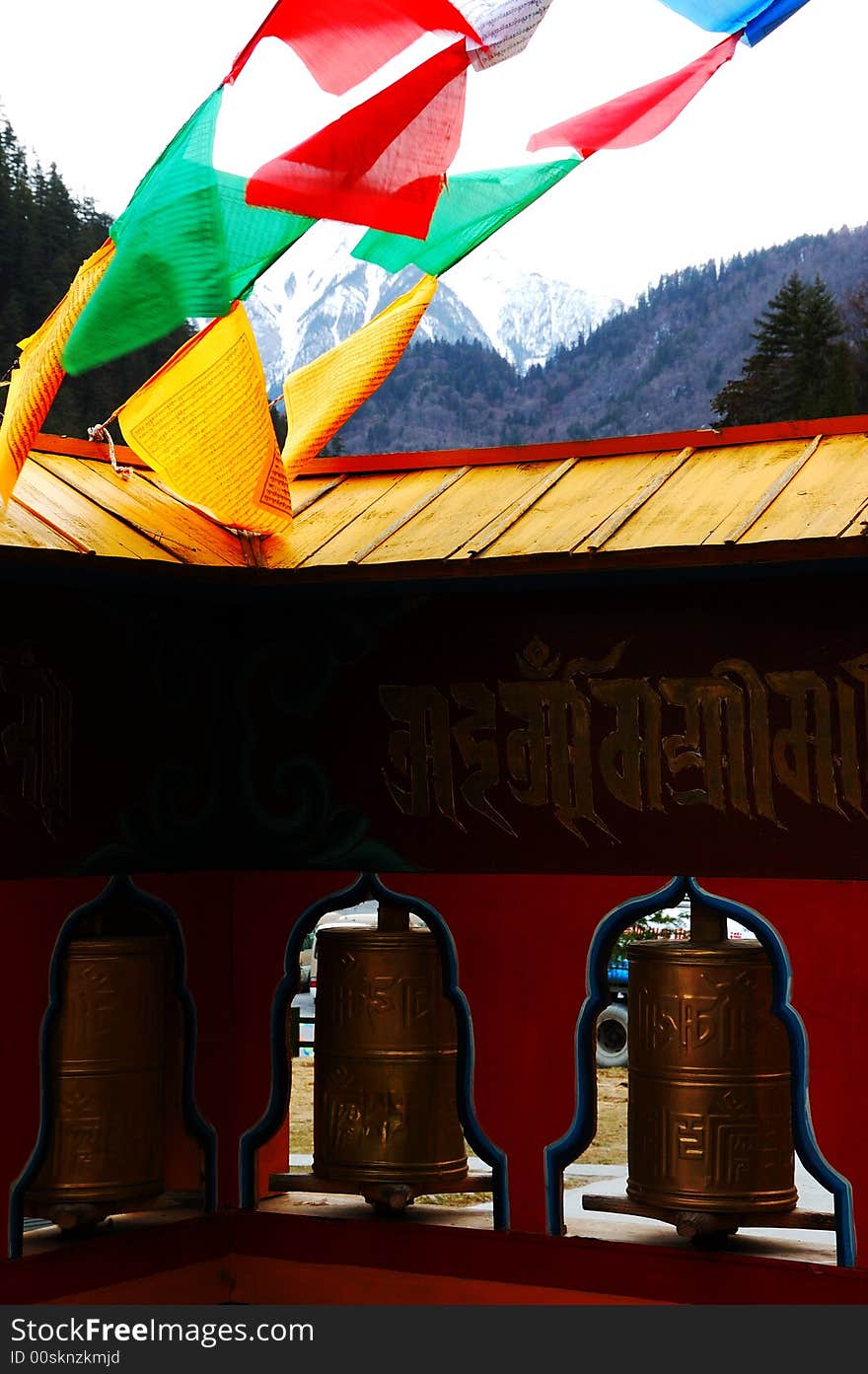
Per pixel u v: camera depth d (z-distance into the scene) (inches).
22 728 307.4
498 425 5182.1
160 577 312.0
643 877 308.8
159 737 334.3
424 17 259.4
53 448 347.6
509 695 320.2
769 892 297.6
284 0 254.2
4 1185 304.2
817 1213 300.8
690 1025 305.4
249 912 346.3
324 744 339.0
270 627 343.9
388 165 271.6
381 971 331.6
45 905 313.3
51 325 286.2
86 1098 319.9
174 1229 331.9
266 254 284.2
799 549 276.1
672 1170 305.0
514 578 308.2
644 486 322.3
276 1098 342.0
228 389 326.0
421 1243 323.9
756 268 4618.6
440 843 327.9
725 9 290.0
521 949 319.9
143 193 273.4
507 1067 320.2
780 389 2266.2
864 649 288.8
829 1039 292.0
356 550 323.6
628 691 309.6
